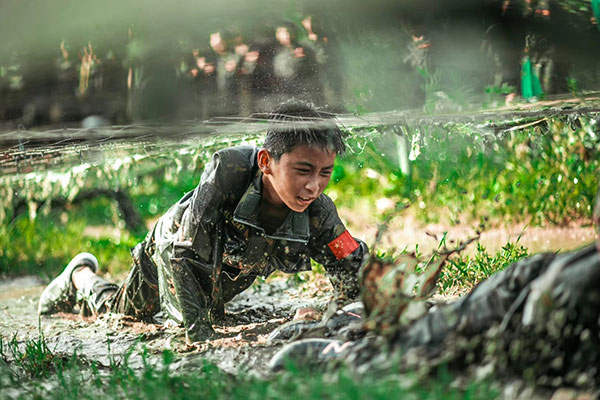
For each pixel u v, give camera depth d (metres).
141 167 6.44
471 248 7.56
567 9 3.15
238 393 2.93
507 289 2.92
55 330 5.40
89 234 9.75
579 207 8.20
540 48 3.23
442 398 2.65
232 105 3.65
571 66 3.31
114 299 5.51
